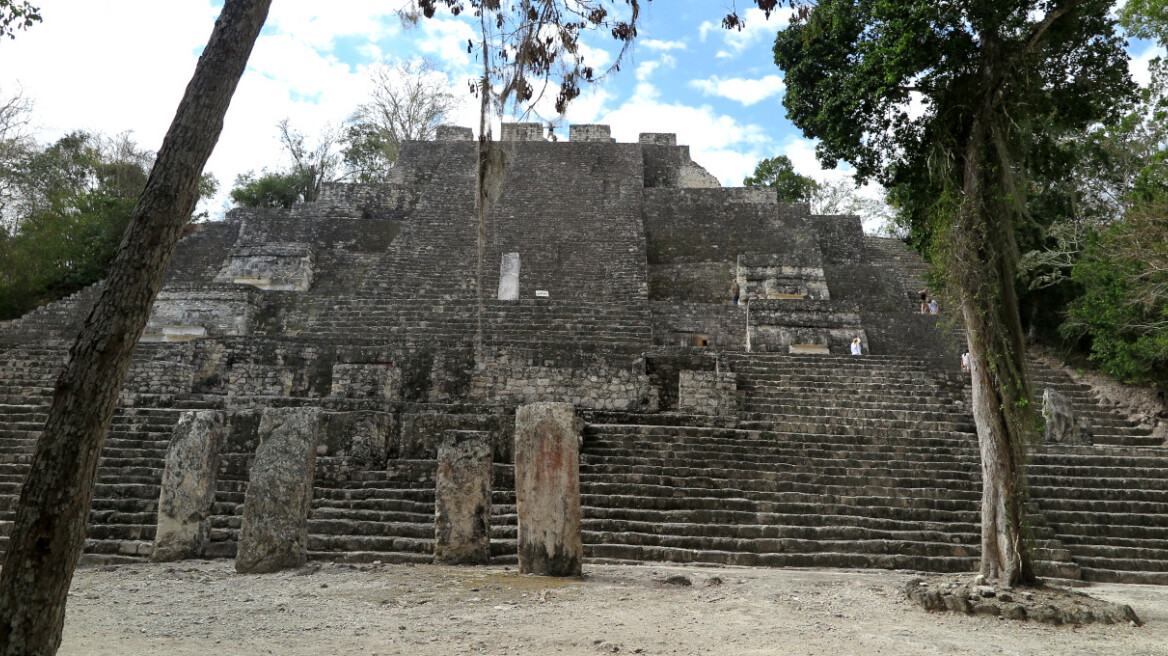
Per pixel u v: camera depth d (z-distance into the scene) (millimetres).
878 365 18656
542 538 8625
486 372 16875
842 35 9812
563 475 8734
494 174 8047
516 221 28625
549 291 24750
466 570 8930
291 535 8984
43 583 3676
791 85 10516
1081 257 19109
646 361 17750
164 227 4152
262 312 22609
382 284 24188
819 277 25344
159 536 9531
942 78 8680
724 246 29391
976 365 8250
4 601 3631
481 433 9742
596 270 25922
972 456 13812
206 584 8062
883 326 21922
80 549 3846
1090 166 19906
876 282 26609
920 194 9789
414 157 34156
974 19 8305
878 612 7266
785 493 12078
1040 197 21328
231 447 12531
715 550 10539
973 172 8367
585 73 7508
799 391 17203
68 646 5469
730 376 16219
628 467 12648
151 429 13812
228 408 14969
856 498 12039
